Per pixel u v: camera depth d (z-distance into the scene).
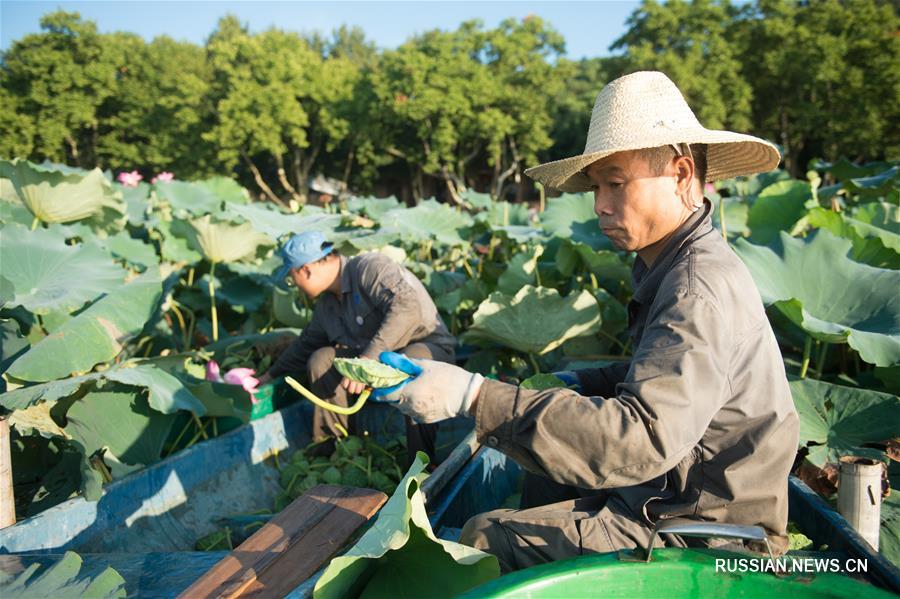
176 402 3.38
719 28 34.47
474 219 7.82
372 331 4.25
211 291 5.71
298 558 2.07
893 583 1.77
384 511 1.85
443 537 2.43
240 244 5.51
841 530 2.13
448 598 1.89
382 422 4.34
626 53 36.09
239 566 2.02
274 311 5.76
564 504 2.13
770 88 34.97
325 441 4.13
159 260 6.90
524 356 5.13
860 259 4.58
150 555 2.31
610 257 5.08
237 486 3.65
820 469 3.07
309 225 6.72
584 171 2.35
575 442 1.69
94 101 40.66
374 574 2.00
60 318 4.04
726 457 1.90
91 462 3.14
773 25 33.38
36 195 5.15
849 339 3.28
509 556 2.03
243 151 37.91
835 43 30.94
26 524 2.53
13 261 4.09
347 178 43.97
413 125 38.41
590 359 4.61
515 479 3.55
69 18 40.12
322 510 2.35
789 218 5.30
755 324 1.87
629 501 2.04
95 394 3.35
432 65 36.47
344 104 38.94
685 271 1.84
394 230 6.32
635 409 1.67
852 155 32.41
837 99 31.61
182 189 8.37
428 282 6.37
